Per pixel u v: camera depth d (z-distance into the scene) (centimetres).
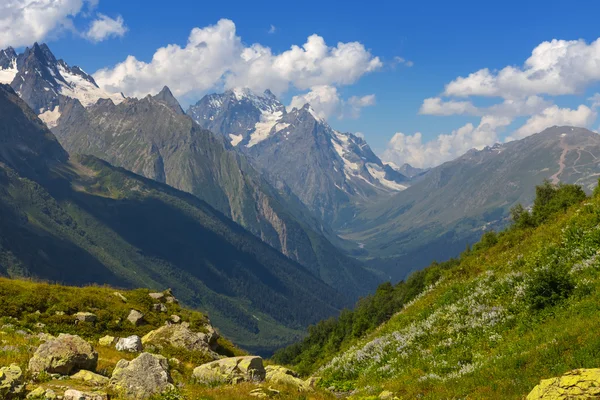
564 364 2080
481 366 2566
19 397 1966
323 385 3638
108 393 2125
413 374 2964
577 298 2877
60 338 2386
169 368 2625
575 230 3906
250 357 2906
